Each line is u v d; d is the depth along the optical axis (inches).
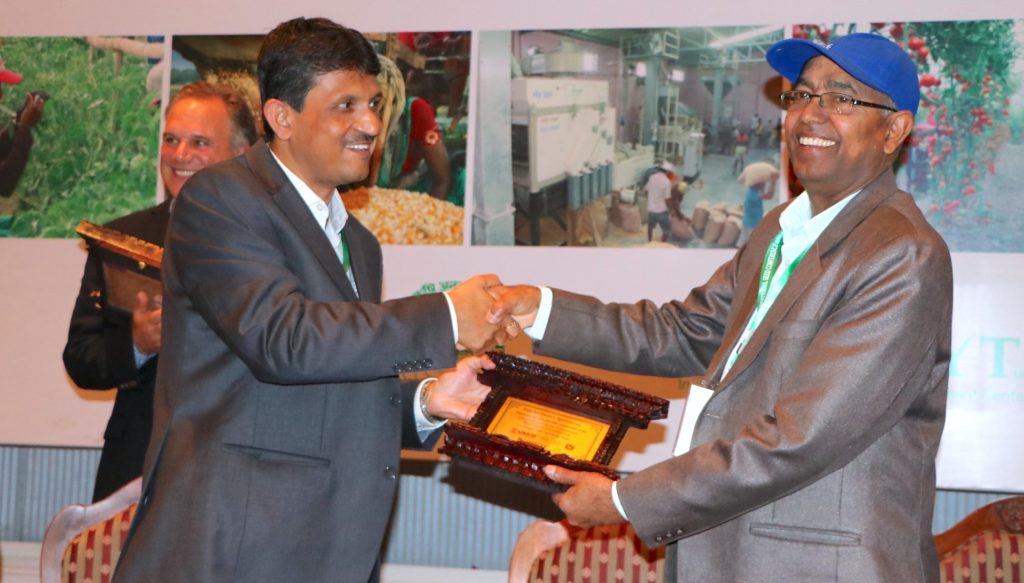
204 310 86.8
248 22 154.5
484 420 95.3
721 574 84.4
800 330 84.2
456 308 92.7
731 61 144.3
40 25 158.6
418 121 150.5
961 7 139.4
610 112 146.8
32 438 155.1
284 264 89.0
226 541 83.4
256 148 93.1
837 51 88.2
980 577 113.0
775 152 143.3
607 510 85.8
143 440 123.7
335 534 86.7
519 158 148.5
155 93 156.4
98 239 118.8
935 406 86.5
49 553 114.6
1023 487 138.1
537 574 117.6
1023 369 138.3
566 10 147.8
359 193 150.8
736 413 86.2
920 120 140.3
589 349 105.0
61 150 157.8
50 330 156.0
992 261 138.8
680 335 105.2
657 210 145.7
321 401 88.1
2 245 157.5
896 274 82.1
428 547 161.8
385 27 151.4
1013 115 138.3
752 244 96.9
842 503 81.8
